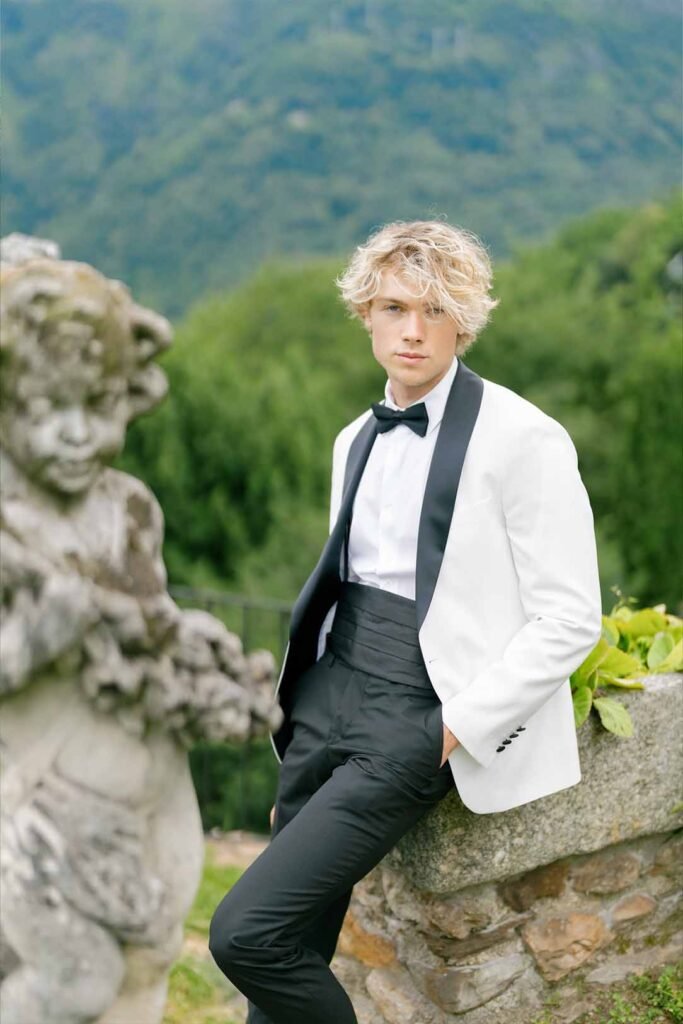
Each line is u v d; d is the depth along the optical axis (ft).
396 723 7.00
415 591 7.18
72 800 4.99
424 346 6.98
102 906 5.00
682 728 8.91
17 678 4.62
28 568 4.60
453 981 8.40
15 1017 4.94
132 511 5.14
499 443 7.04
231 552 25.36
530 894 8.57
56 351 4.53
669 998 8.91
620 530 30.86
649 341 32.50
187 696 4.97
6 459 4.77
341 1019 6.91
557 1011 8.81
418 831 8.04
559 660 6.88
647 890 9.16
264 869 6.74
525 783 7.40
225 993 9.76
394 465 7.35
